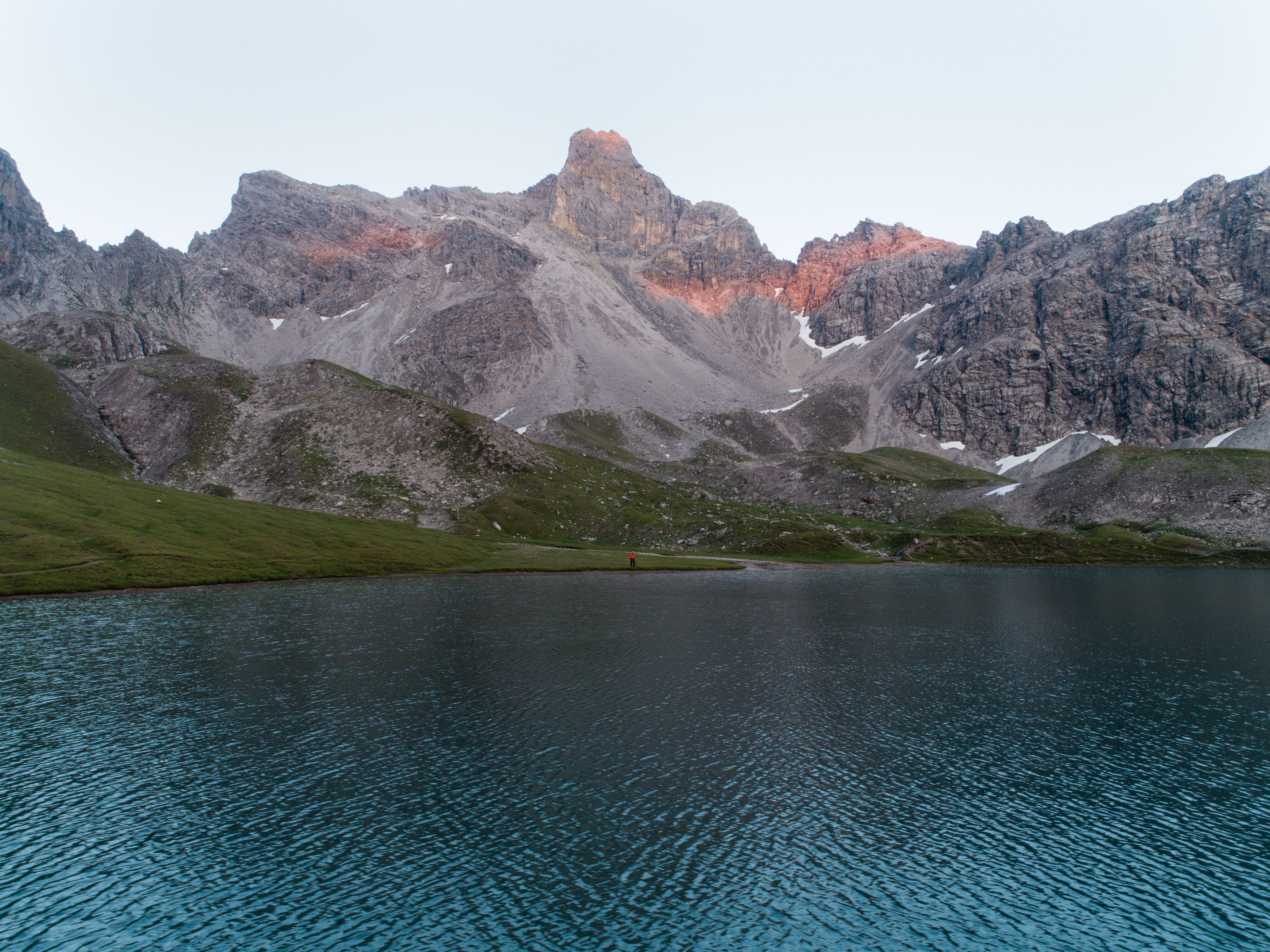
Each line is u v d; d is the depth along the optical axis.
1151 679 54.34
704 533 184.75
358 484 182.12
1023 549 176.62
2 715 43.19
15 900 25.05
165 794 32.78
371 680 51.44
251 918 24.12
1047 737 41.09
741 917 24.34
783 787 34.00
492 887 25.92
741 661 58.91
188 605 82.62
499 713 44.25
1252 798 33.31
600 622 76.75
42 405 190.25
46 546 100.00
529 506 186.00
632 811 31.52
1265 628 77.06
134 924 23.88
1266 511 183.12
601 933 23.48
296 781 34.12
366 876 26.55
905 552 176.38
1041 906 25.14
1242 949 22.83
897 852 28.55
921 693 50.00
